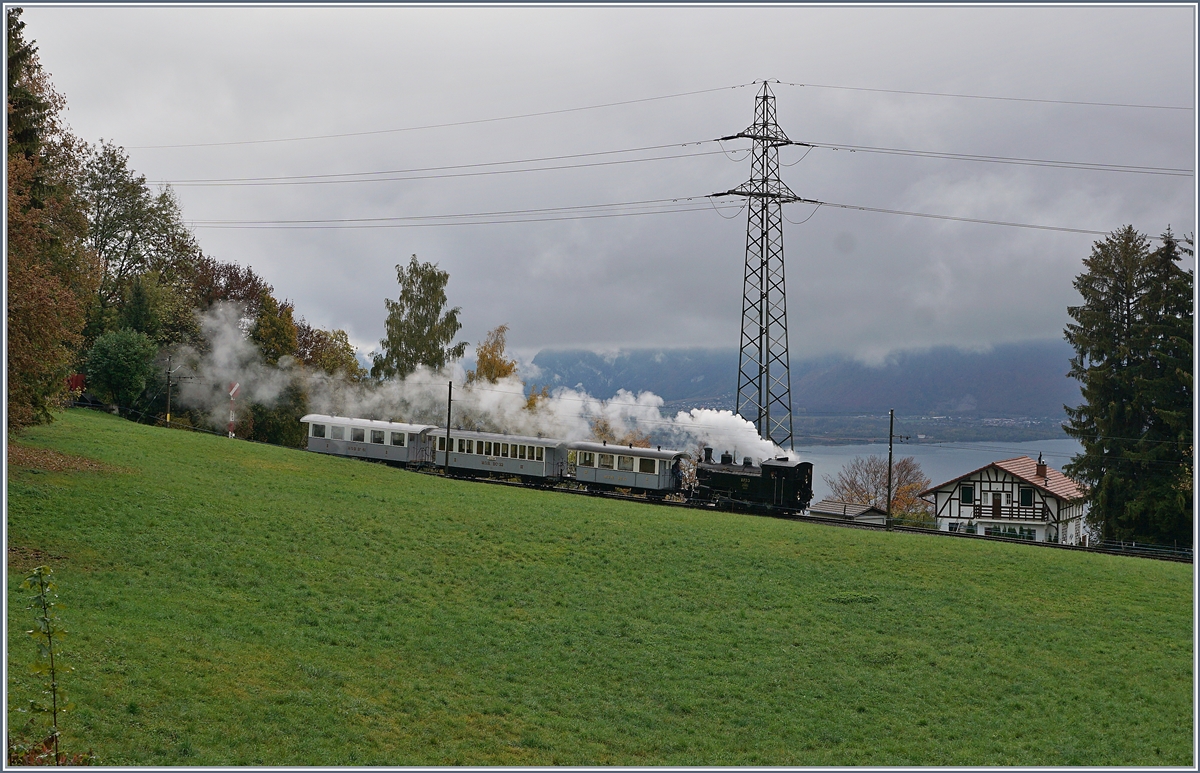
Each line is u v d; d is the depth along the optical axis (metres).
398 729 24.23
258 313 91.75
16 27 35.44
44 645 18.17
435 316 90.25
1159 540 65.38
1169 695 30.20
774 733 26.84
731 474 62.12
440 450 70.50
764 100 68.12
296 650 28.34
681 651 32.38
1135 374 68.12
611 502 56.34
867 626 35.62
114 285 83.44
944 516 80.12
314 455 65.25
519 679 28.97
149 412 81.25
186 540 37.16
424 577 37.72
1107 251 71.25
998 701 29.70
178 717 22.08
